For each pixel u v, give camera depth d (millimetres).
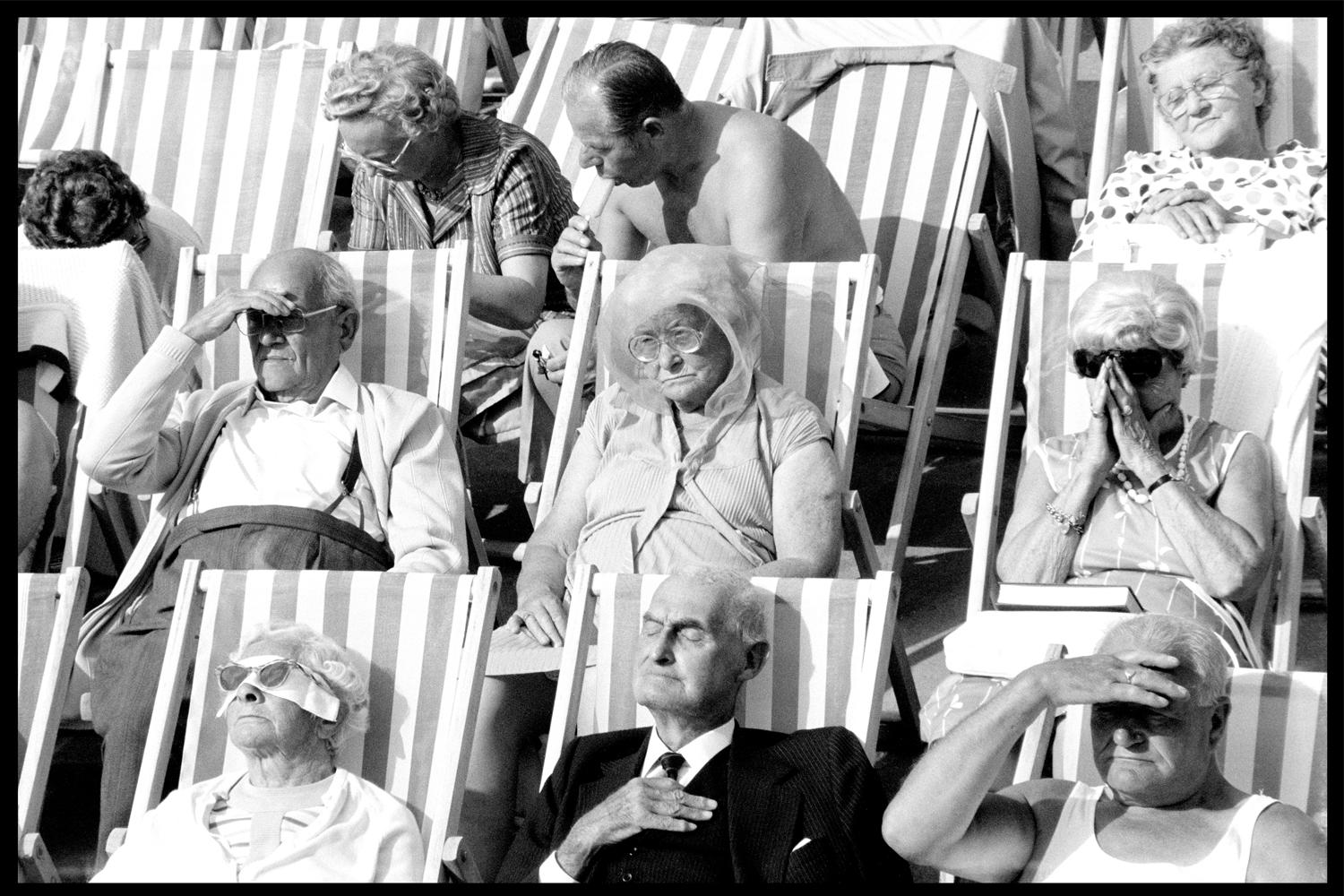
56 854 17875
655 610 15391
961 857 13570
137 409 18703
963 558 22016
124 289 20766
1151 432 17672
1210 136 22750
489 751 17031
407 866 15477
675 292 18453
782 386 18812
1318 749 14727
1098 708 13523
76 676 18266
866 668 15828
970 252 24922
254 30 30625
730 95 26250
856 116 25438
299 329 19109
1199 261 19828
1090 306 17828
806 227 22156
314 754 15875
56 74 30047
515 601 21297
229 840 15500
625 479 18453
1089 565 17438
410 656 16578
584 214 23359
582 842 14516
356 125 21859
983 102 24688
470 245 21594
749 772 14789
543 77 28703
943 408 24734
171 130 25844
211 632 16828
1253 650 16734
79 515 20047
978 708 13727
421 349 20688
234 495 18703
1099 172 24266
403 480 18891
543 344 22031
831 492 18203
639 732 15555
